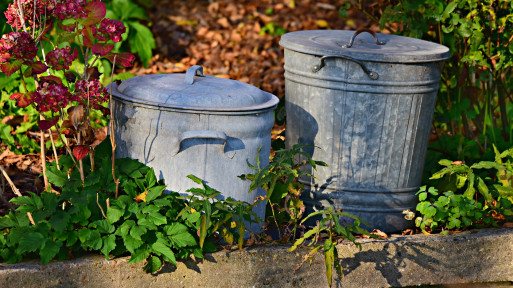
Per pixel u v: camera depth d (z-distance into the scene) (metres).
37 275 3.04
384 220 3.39
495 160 3.49
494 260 3.33
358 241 3.27
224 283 3.17
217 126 3.13
